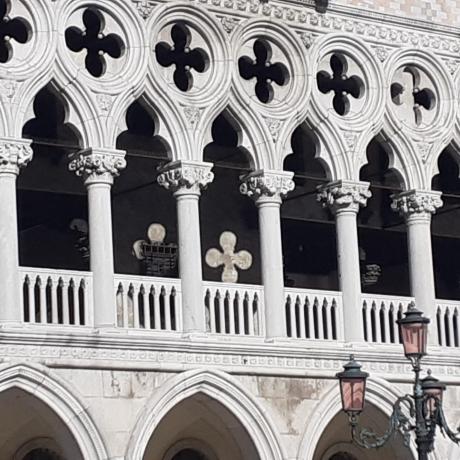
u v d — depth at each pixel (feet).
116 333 133.49
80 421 131.03
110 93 137.18
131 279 137.08
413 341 114.62
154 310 139.13
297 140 163.73
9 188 130.72
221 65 143.33
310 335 145.38
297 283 168.66
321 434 145.89
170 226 157.38
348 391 114.21
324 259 170.30
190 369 136.56
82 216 156.87
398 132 152.25
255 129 144.46
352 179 148.46
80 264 156.04
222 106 143.02
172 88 140.56
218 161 160.15
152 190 156.97
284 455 140.05
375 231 172.24
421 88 154.81
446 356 150.82
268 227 143.84
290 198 160.35
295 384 142.20
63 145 136.26
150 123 156.46
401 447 149.59
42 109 151.94
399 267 173.58
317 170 163.63
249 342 140.36
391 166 152.76
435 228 170.50
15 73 132.77
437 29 155.84
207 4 143.13
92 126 136.05
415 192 152.05
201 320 138.31
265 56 148.25
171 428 146.00
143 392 134.31
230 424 140.15
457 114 155.94
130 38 139.13
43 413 131.54
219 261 159.12
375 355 146.61
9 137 131.44
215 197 160.04
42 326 130.62
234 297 142.10
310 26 148.56
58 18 135.64
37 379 129.18
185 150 140.36
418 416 114.83
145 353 134.92
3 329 128.06
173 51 144.36
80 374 131.64
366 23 151.84
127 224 155.12
